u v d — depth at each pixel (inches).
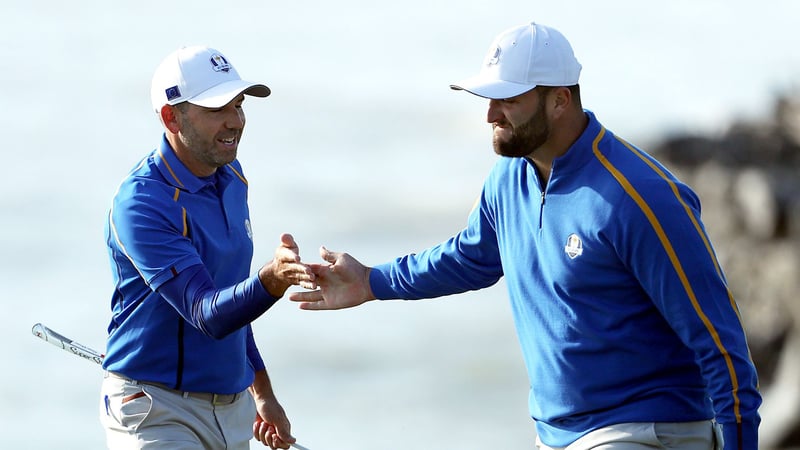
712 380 563.2
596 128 586.9
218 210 668.7
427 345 2245.3
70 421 1877.5
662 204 560.4
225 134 650.8
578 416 601.9
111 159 4252.0
